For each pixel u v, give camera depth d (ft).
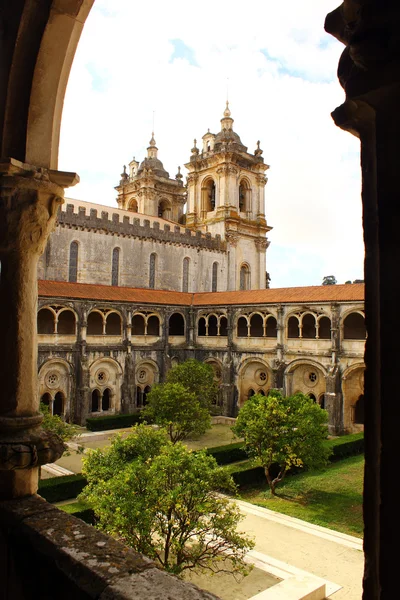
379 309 9.25
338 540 79.92
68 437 109.91
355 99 9.50
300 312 177.58
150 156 325.42
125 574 15.06
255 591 62.54
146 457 75.00
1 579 19.26
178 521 65.57
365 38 8.95
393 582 8.66
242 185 292.61
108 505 61.11
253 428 105.40
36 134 23.65
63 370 171.42
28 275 23.32
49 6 21.85
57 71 23.48
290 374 180.14
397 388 8.84
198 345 208.85
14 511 20.07
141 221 242.37
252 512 92.22
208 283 258.57
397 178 9.00
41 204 23.27
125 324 187.11
